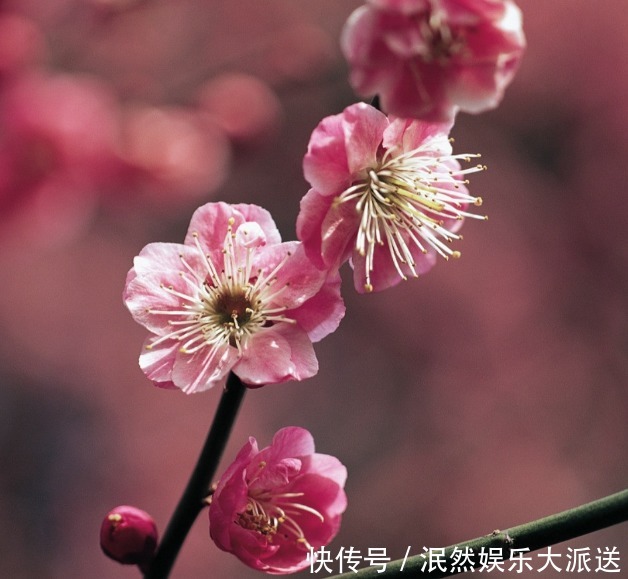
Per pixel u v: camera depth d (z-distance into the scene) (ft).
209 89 22.17
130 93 23.43
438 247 8.61
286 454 8.30
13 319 37.19
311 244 7.97
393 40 7.36
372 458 35.81
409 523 33.99
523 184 41.04
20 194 18.45
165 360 8.04
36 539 33.32
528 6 42.11
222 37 34.06
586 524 7.44
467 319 38.55
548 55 41.83
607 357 38.42
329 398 36.88
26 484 34.42
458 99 7.64
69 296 37.83
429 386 37.45
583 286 39.63
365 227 8.09
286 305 8.07
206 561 31.71
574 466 35.91
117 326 38.11
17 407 35.83
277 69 23.67
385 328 38.29
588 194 40.83
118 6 22.84
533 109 41.86
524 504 34.53
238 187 37.40
